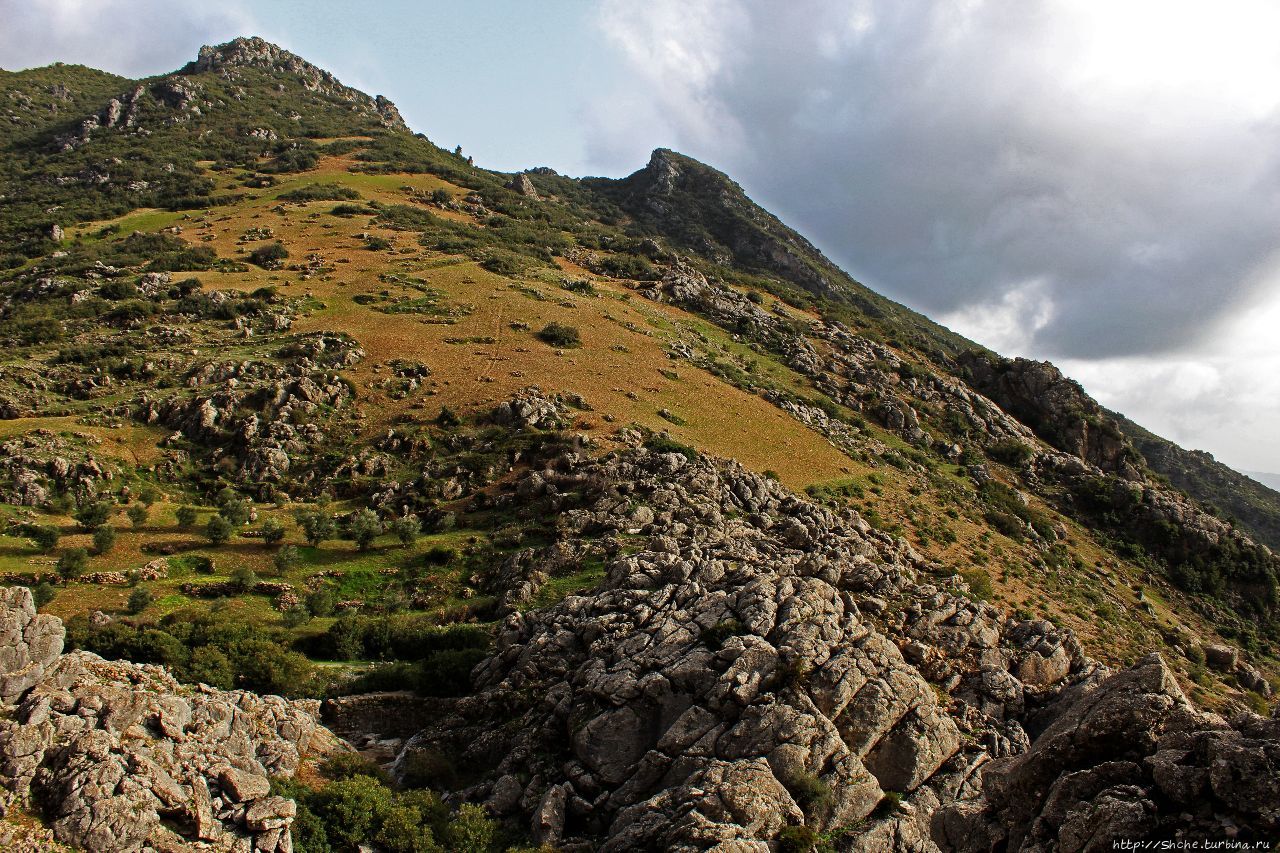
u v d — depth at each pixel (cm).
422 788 3422
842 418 12406
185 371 9756
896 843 2797
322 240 15925
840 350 15975
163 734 2644
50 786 2252
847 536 6394
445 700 4250
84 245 14850
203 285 12825
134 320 11162
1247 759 1580
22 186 18925
